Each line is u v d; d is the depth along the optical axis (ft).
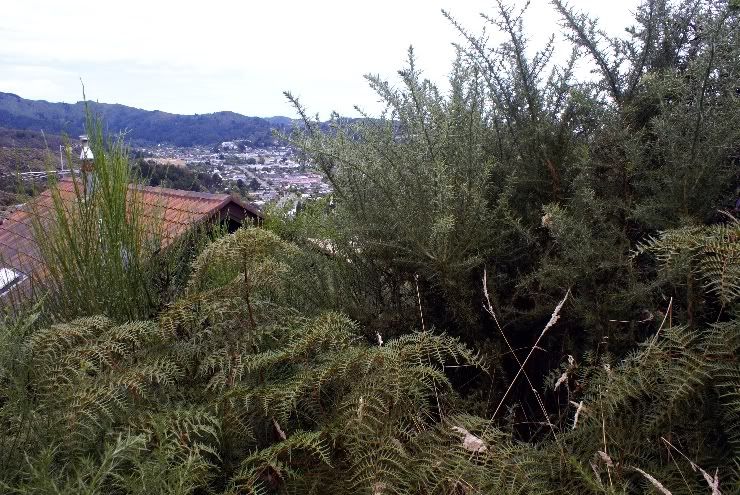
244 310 6.79
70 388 5.39
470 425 5.43
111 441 5.05
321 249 9.52
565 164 7.44
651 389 5.12
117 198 8.91
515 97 7.89
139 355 6.15
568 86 7.70
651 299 6.22
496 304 7.20
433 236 6.97
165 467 4.43
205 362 6.10
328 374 5.83
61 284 8.85
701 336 5.62
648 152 7.35
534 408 7.22
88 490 3.91
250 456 5.12
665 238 5.45
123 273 8.82
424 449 5.39
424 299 8.17
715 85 6.60
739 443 4.88
